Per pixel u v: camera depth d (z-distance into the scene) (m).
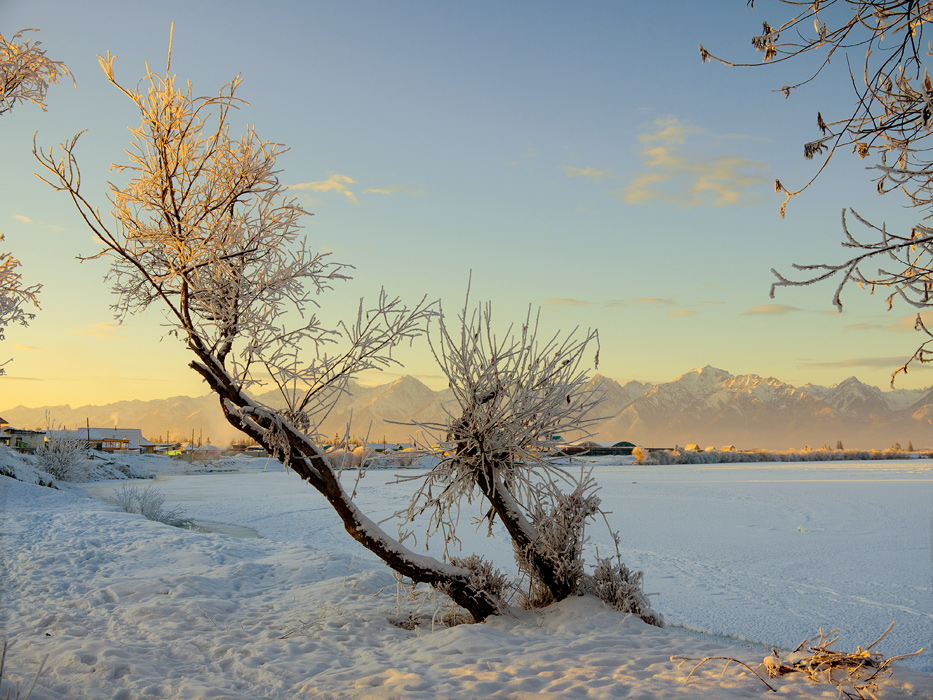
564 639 7.23
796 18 3.53
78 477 46.81
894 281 3.28
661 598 11.38
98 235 6.89
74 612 8.30
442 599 9.42
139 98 7.06
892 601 11.10
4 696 4.61
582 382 8.55
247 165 7.29
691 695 5.25
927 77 3.24
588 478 8.73
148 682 5.57
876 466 72.94
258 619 8.34
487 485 8.52
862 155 3.72
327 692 5.43
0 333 6.41
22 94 5.95
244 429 7.89
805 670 5.84
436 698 5.20
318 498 32.66
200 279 7.62
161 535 15.12
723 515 24.38
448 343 8.34
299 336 7.85
